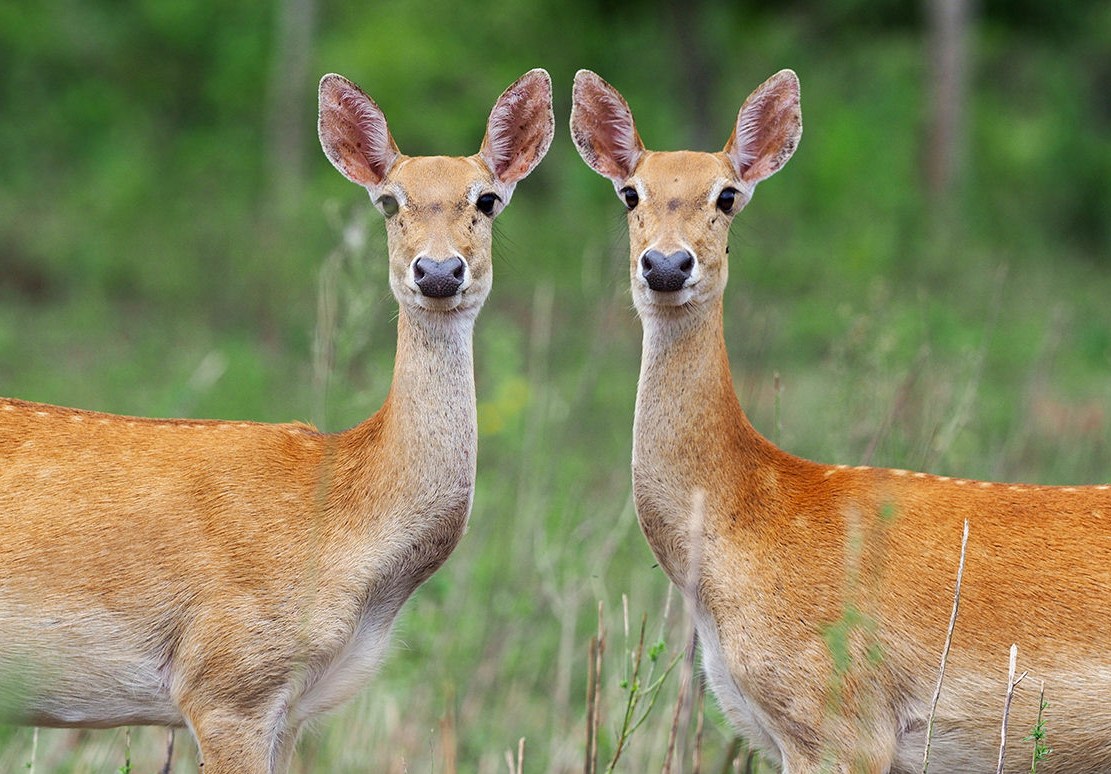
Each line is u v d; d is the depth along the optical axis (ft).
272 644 28.19
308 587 28.35
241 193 130.52
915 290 94.79
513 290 101.19
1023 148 147.43
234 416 59.98
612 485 48.88
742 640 28.02
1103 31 155.02
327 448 29.30
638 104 151.74
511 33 147.43
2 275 100.68
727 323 69.31
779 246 110.22
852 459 38.55
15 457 28.50
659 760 34.47
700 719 29.89
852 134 140.36
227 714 28.19
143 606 28.09
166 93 152.76
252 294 94.68
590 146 32.01
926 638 27.27
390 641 30.35
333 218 41.19
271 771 28.66
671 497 29.17
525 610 40.09
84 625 27.99
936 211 124.98
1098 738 26.81
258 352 81.20
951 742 27.45
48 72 147.74
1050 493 28.04
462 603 40.68
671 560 29.48
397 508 29.07
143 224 110.01
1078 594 26.86
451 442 29.43
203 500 28.45
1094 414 57.93
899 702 27.55
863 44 155.33
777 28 155.74
